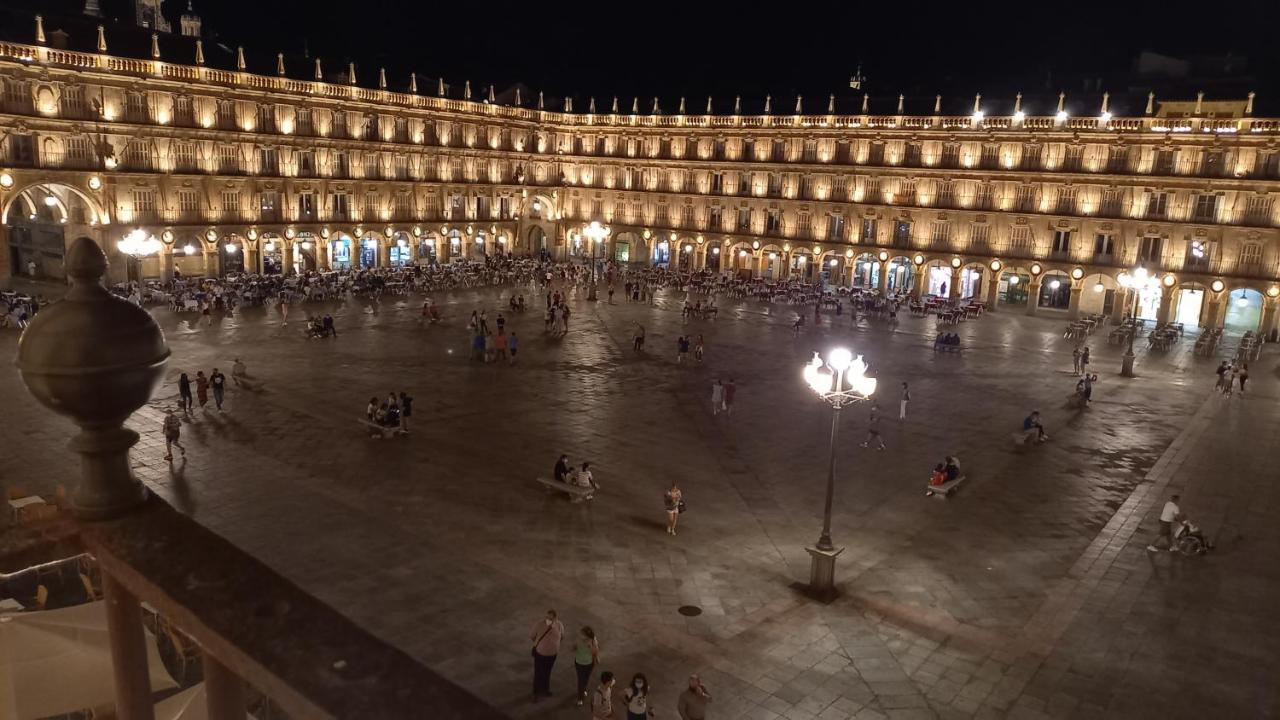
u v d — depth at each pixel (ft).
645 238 327.88
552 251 345.92
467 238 315.78
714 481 96.94
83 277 10.93
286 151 257.14
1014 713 54.95
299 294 218.18
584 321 203.00
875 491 95.71
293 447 102.32
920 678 58.54
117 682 11.51
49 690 41.96
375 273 257.96
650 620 64.80
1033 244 254.27
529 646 60.34
